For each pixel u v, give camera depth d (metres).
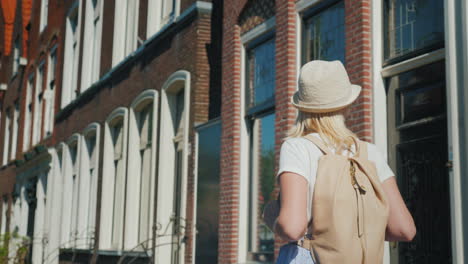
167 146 10.70
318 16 6.99
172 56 10.64
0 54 28.23
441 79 5.21
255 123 8.23
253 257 7.93
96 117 14.87
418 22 5.50
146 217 11.70
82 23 17.17
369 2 6.03
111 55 14.28
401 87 5.68
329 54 6.72
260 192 7.94
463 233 4.73
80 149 15.97
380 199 2.25
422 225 5.31
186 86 9.90
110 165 13.90
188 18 10.13
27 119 22.72
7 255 18.27
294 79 7.18
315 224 2.20
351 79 6.08
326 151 2.29
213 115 9.71
